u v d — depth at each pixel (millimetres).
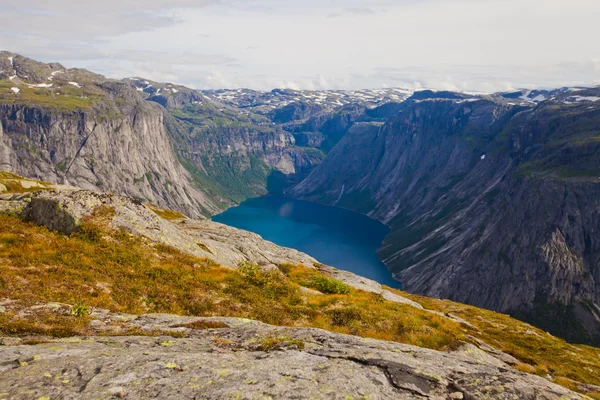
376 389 11062
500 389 11453
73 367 11148
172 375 11055
